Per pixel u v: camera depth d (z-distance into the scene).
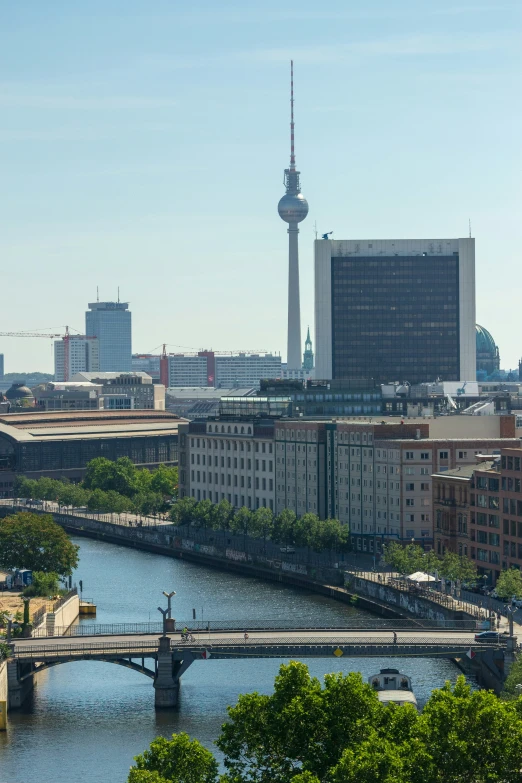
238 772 185.12
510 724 174.75
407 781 164.50
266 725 185.00
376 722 183.25
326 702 185.00
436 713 175.88
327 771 176.62
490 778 169.38
